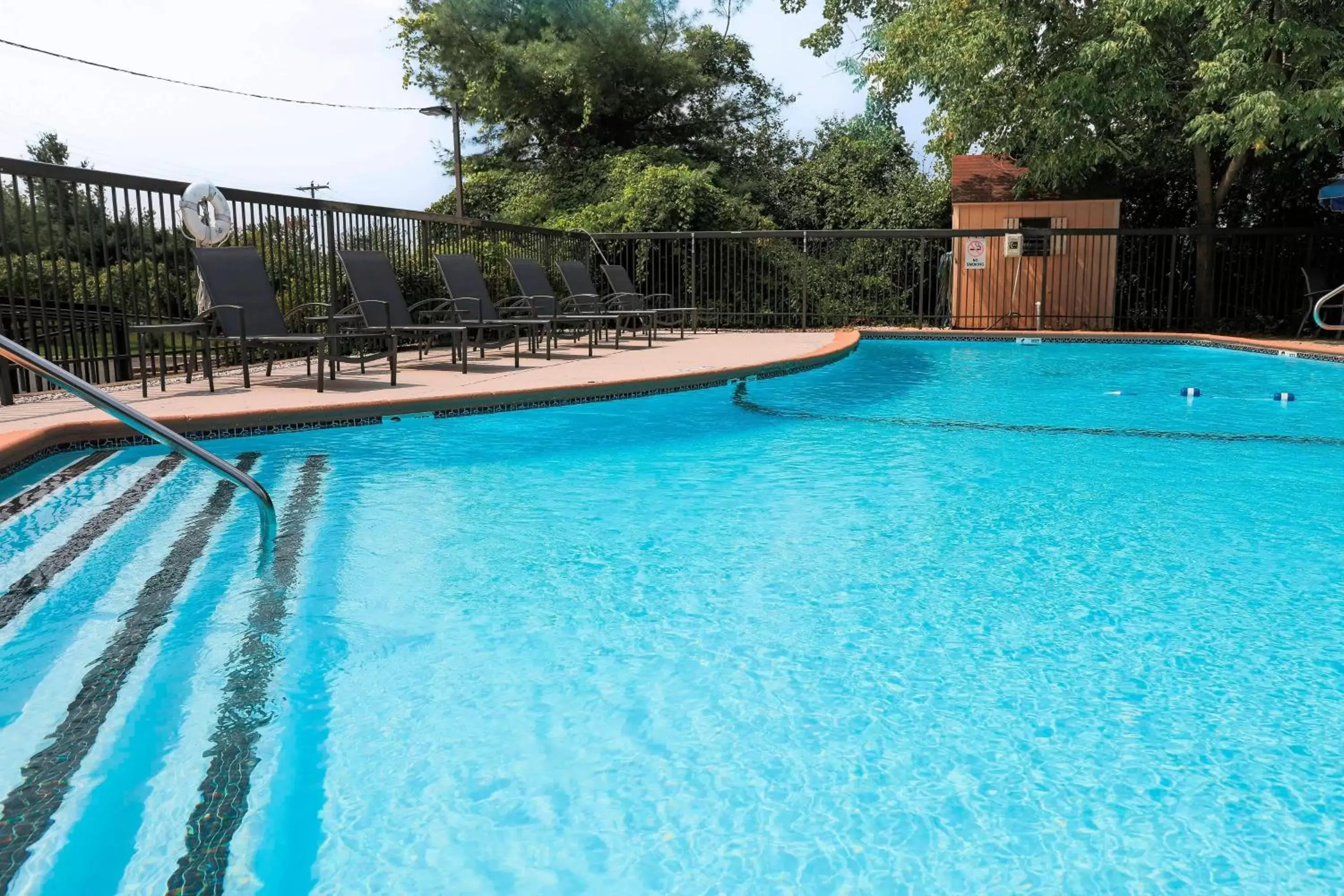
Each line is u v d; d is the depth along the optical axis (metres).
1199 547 3.74
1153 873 1.65
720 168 23.98
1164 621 2.92
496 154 27.05
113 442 5.41
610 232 17.44
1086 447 5.99
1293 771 2.00
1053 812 1.85
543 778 1.99
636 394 7.70
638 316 13.23
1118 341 13.54
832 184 22.00
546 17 24.23
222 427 5.72
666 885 1.63
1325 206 15.18
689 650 2.70
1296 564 3.51
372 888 1.62
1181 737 2.16
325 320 8.09
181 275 7.80
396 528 4.02
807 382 9.34
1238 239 15.14
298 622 2.91
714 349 10.99
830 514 4.29
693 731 2.20
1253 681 2.47
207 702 2.35
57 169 6.44
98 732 2.19
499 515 4.27
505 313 11.83
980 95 14.17
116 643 2.74
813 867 1.67
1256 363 11.10
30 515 4.17
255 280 7.34
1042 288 14.74
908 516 4.27
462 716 2.28
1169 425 6.77
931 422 6.90
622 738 2.17
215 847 1.74
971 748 2.11
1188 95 13.14
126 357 7.32
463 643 2.75
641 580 3.34
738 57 26.17
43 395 6.42
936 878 1.64
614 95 24.56
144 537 3.84
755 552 3.69
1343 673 2.52
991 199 15.69
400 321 8.32
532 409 7.11
